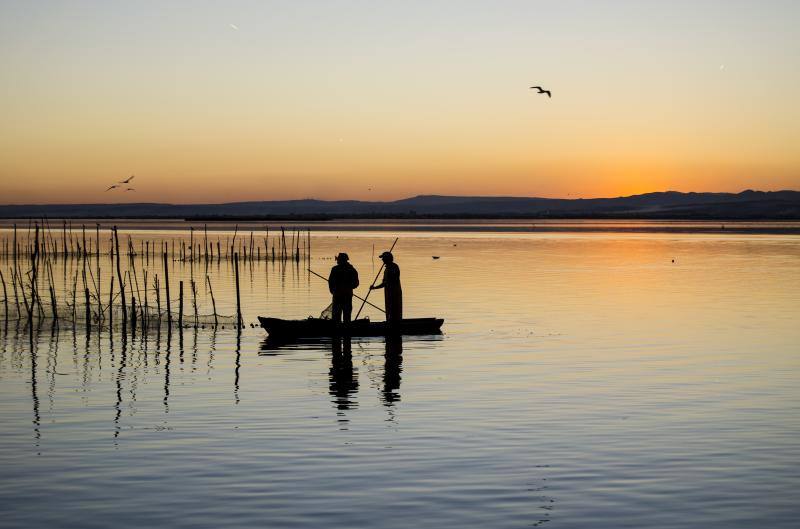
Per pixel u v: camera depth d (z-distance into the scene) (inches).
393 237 5231.3
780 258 2955.2
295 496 467.5
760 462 530.9
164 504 455.2
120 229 7298.2
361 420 637.9
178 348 1021.8
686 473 508.7
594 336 1088.8
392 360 917.8
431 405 689.6
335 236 5413.4
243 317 1325.0
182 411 670.5
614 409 673.6
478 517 436.8
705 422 630.5
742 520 433.7
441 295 1635.1
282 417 649.0
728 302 1510.8
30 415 657.0
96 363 911.0
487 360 911.7
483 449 558.6
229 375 833.5
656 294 1659.7
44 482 491.8
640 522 430.6
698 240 4778.5
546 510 446.9
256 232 6407.5
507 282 1943.9
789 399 710.5
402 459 535.8
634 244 4195.4
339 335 1099.9
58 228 7224.4
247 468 517.3
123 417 650.8
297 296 1649.9
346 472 510.0
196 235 5575.8
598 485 486.9
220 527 423.2
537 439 583.2
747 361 897.5
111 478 498.9
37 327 1230.9
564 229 7568.9
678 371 840.3
